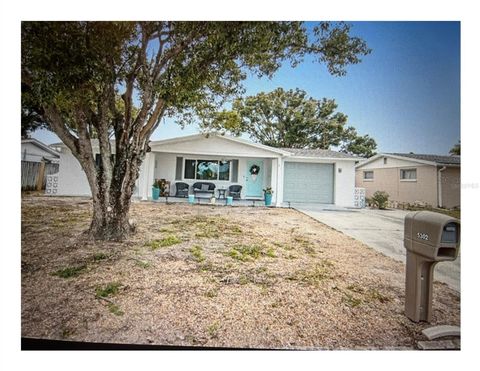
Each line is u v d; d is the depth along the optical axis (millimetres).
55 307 3121
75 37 3402
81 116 4684
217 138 11078
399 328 2939
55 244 4984
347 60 5105
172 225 6883
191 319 2971
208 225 7082
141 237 5605
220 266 4383
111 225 5250
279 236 6387
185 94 4246
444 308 3389
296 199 12289
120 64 4480
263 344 2746
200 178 12648
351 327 2934
